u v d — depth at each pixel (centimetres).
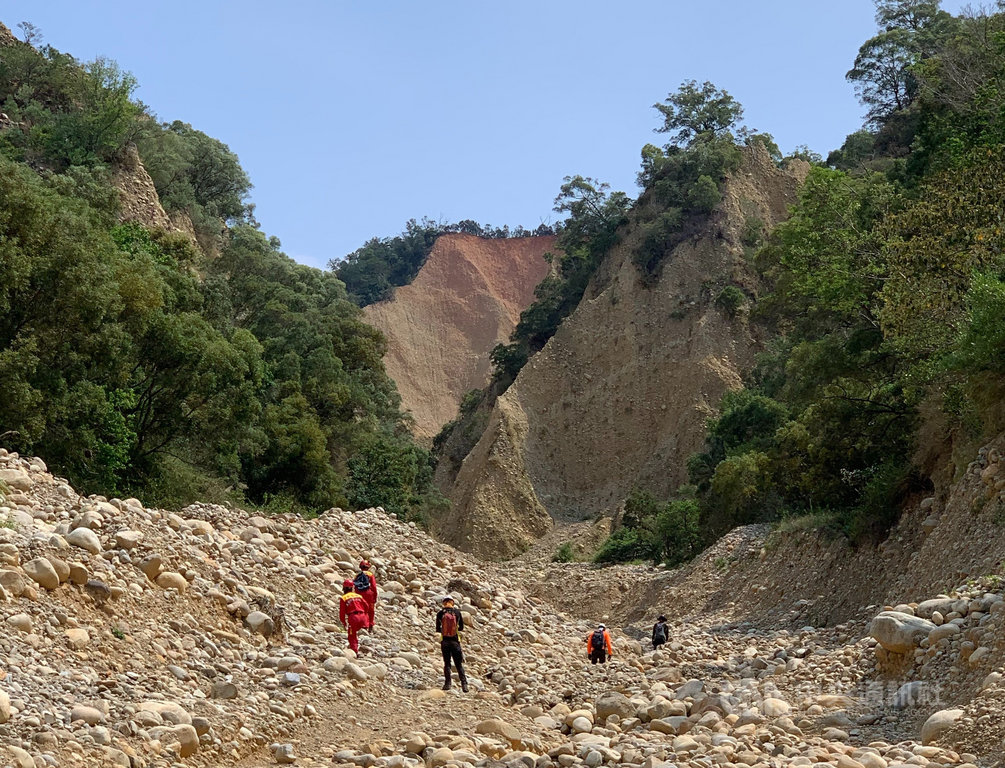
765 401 5781
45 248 2797
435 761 1124
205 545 1719
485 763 1139
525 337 9975
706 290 8512
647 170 9800
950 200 2780
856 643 1838
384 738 1248
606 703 1503
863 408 3400
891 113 8500
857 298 3484
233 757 1095
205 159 8675
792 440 3678
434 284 12912
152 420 3356
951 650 1429
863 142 8644
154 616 1361
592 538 7356
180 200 7088
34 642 1127
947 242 2711
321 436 4628
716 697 1499
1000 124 3378
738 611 3409
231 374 3462
